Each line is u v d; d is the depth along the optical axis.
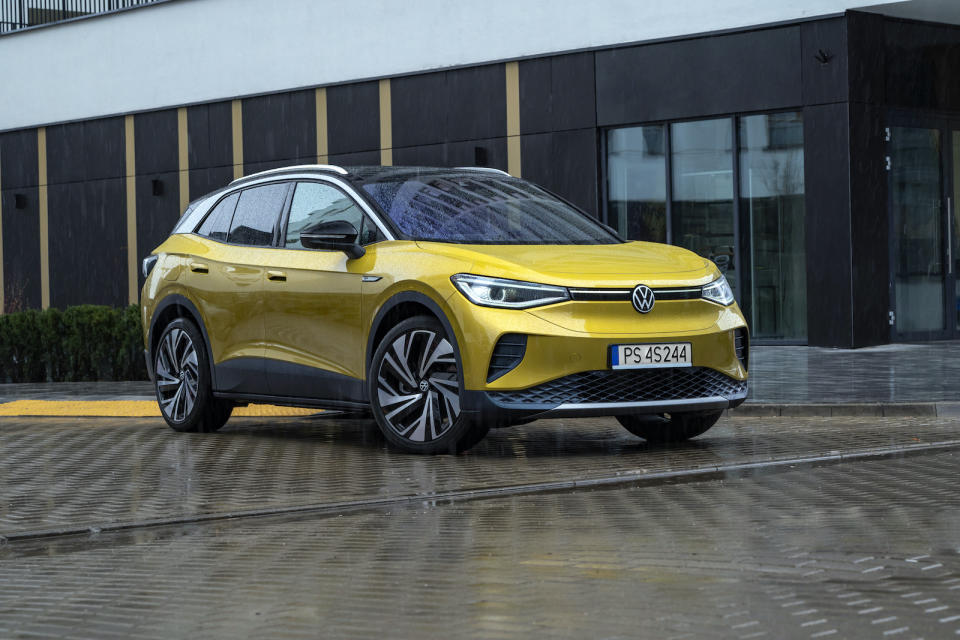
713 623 3.55
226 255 9.09
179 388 9.41
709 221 17.88
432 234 7.94
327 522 5.58
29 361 16.16
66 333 16.08
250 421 10.14
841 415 9.56
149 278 9.81
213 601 4.06
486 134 19.83
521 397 7.21
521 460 7.40
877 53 16.70
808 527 5.02
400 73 20.72
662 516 5.38
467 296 7.34
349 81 21.38
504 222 8.24
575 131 18.89
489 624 3.62
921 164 17.36
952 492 5.80
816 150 16.69
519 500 5.99
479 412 7.29
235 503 6.16
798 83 16.80
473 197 8.53
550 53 19.08
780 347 17.09
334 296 8.11
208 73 23.27
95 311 16.00
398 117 20.81
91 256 25.33
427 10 20.39
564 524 5.27
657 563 4.41
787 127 17.11
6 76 26.50
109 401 11.88
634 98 18.28
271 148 22.45
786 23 16.81
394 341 7.70
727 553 4.55
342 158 21.53
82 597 4.22
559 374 7.17
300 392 8.40
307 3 21.84
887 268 16.91
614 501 5.84
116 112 24.72
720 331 7.60
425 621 3.69
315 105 21.86
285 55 22.19
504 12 19.55
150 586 4.35
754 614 3.65
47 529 5.62
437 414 7.63
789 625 3.51
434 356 7.54
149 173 24.30
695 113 17.72
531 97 19.31
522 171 19.44
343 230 7.94
